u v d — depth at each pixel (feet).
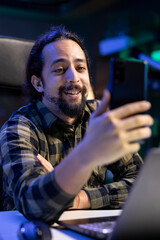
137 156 3.91
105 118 1.58
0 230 2.10
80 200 2.92
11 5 17.92
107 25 20.51
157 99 14.05
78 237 1.95
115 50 20.67
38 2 18.61
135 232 1.55
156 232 1.58
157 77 7.17
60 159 3.63
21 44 4.51
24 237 1.83
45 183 2.06
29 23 19.81
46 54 3.69
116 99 1.79
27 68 4.10
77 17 20.16
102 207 3.01
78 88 3.55
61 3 18.95
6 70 4.35
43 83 3.76
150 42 20.38
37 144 3.41
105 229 1.92
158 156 1.44
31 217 2.21
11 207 3.28
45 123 3.58
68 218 2.50
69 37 3.75
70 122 3.77
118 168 3.84
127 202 1.49
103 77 9.14
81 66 3.60
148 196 1.49
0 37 4.39
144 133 1.54
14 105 4.41
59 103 3.56
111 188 3.10
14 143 3.01
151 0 17.25
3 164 2.83
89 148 1.68
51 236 1.77
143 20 19.39
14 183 2.48
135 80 1.87
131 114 1.57
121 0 17.58
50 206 2.08
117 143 1.54
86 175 1.92
